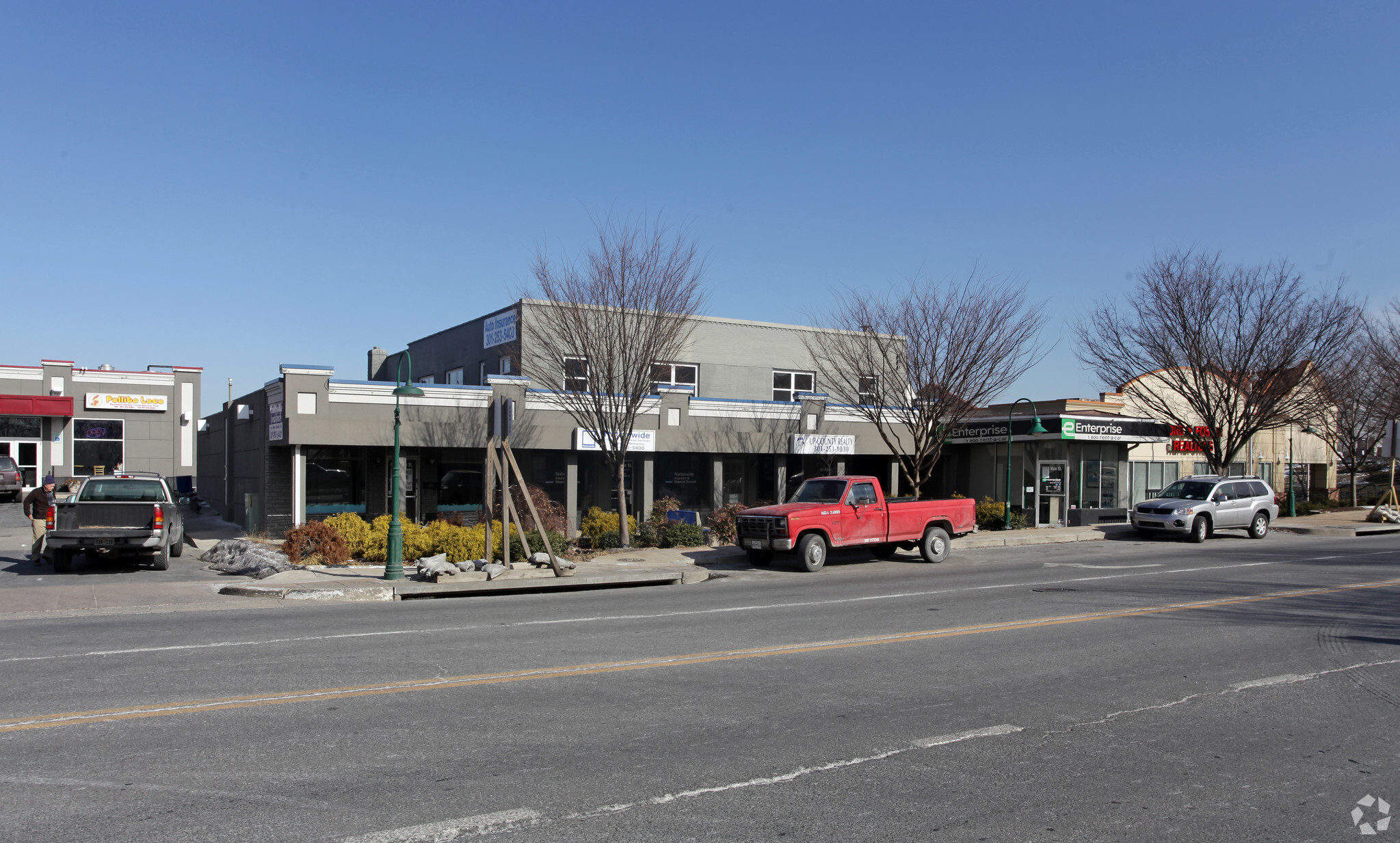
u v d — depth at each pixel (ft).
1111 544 81.66
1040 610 42.68
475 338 95.30
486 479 57.67
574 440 79.30
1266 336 97.55
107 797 17.56
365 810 16.97
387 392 72.43
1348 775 19.57
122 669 28.91
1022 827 16.44
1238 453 128.98
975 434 101.91
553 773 19.16
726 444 86.38
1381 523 102.42
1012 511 92.63
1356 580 54.29
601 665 29.89
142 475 64.85
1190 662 30.99
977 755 20.66
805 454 90.94
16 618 41.24
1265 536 88.63
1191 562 65.72
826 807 17.35
